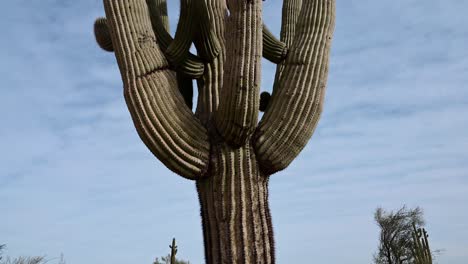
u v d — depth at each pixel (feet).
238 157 16.21
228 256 15.52
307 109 16.52
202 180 16.51
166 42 17.76
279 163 16.48
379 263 71.15
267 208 16.58
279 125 16.42
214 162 16.20
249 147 16.39
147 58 15.87
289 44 19.20
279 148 16.35
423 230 54.90
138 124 15.64
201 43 17.44
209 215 16.16
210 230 16.11
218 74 18.01
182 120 15.88
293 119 16.43
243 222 15.78
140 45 15.92
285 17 19.77
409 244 70.03
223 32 18.29
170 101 15.85
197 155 15.96
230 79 15.57
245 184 16.15
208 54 17.70
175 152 15.71
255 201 16.15
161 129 15.52
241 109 15.51
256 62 15.57
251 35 15.56
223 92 15.87
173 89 16.14
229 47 15.92
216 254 15.72
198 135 16.11
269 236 16.20
